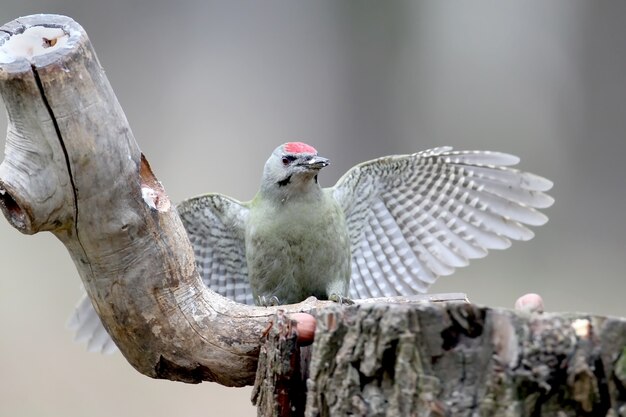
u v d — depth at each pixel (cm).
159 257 837
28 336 1852
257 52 2688
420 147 2630
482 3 2653
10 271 1988
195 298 864
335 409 683
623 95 2586
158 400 1712
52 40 779
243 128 2611
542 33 2638
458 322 655
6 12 2512
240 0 2712
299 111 2672
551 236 2248
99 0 2583
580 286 2073
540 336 633
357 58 2694
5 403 1684
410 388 654
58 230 809
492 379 636
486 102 2636
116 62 2592
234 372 886
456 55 2666
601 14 2616
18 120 759
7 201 780
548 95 2605
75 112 762
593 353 628
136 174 809
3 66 741
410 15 2677
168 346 870
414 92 2669
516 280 2034
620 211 2419
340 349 687
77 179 778
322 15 2722
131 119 2564
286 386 756
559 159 2531
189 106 2611
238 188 2484
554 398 631
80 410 1686
